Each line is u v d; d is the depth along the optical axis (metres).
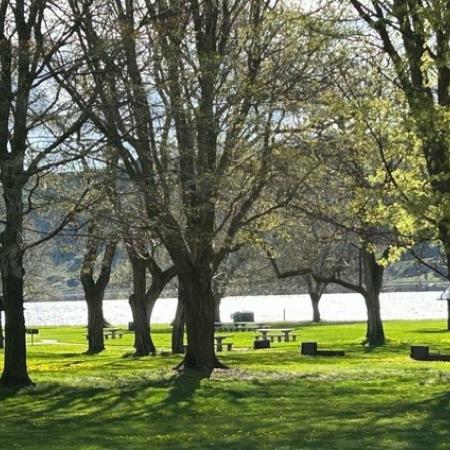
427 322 66.62
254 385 19.88
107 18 17.83
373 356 32.94
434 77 16.66
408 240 19.39
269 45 21.03
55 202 17.30
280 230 30.81
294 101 21.11
